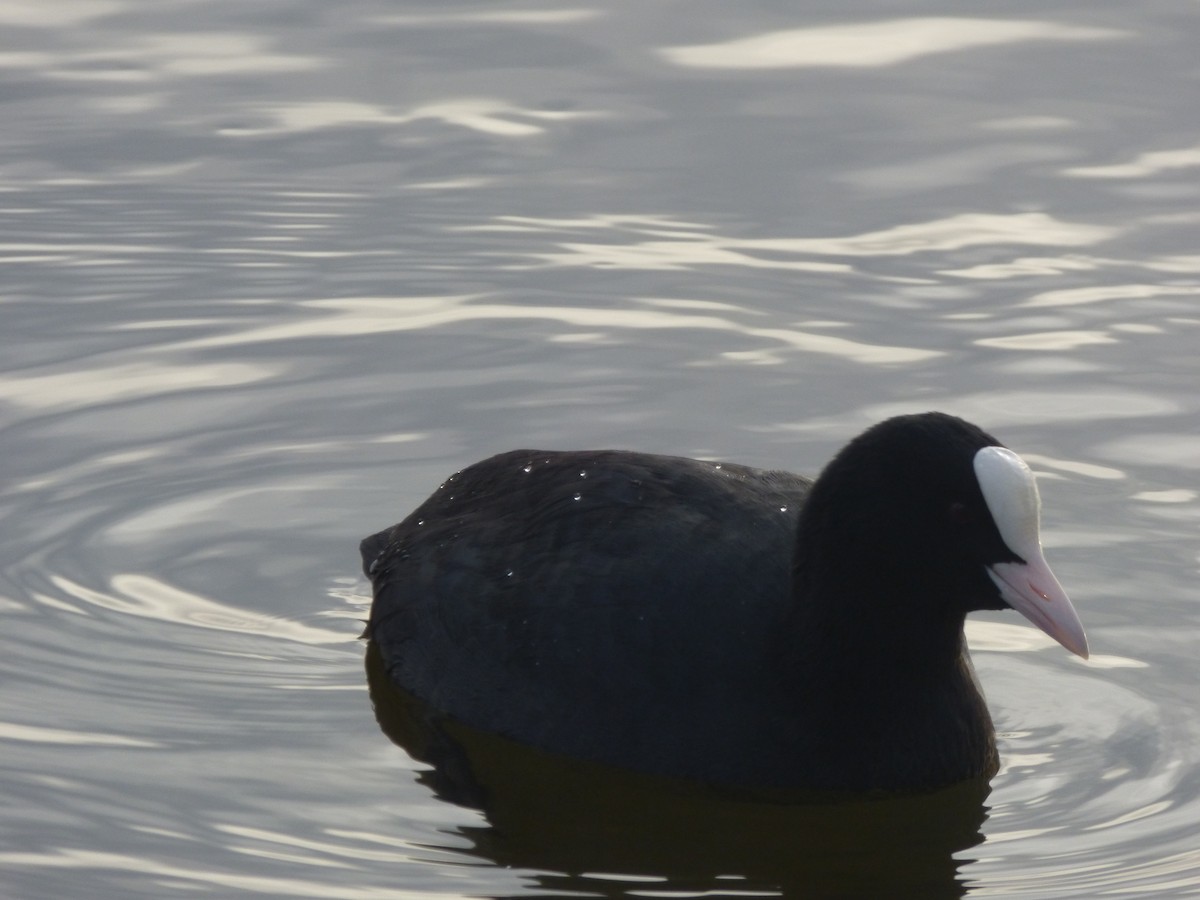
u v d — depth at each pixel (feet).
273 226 57.98
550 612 36.01
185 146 62.18
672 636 35.09
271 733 36.37
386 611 39.19
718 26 69.77
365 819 33.58
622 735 35.09
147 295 54.34
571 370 50.47
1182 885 31.40
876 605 34.09
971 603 33.86
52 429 47.34
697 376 50.06
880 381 49.62
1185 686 37.65
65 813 33.30
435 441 47.16
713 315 53.11
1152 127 62.39
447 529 39.27
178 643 39.32
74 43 68.44
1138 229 57.11
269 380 49.98
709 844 33.17
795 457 46.01
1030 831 33.45
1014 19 70.03
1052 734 36.52
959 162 60.75
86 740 35.76
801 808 34.47
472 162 61.26
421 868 31.99
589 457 38.60
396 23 70.18
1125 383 49.42
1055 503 44.21
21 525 43.29
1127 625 39.75
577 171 60.80
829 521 34.14
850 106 63.87
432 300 54.13
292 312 53.52
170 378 50.06
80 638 39.32
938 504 33.42
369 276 55.42
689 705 34.86
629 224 57.82
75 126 63.00
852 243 56.80
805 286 54.54
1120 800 34.17
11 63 66.74
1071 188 59.36
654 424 47.67
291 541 43.16
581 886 31.65
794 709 34.71
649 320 53.01
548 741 35.65
